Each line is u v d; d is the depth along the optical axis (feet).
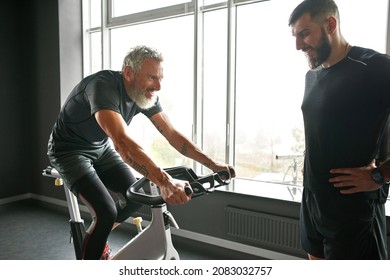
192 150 5.39
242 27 9.16
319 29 3.62
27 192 13.74
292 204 7.61
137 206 5.89
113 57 12.16
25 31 13.06
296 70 8.41
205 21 9.64
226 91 9.32
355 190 3.63
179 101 10.23
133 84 4.85
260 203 8.11
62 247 8.91
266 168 9.16
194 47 9.62
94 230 5.16
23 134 13.52
